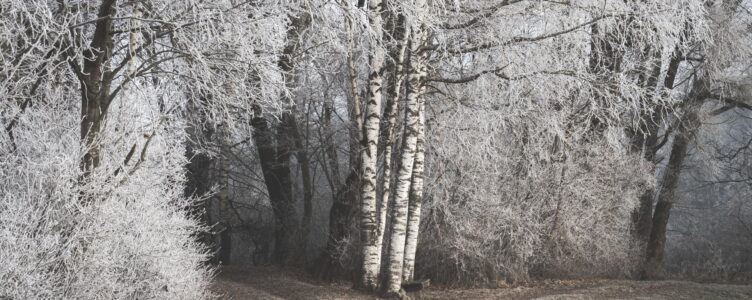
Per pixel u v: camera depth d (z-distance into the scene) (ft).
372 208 42.04
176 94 27.61
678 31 39.91
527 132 49.85
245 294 39.17
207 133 53.93
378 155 48.96
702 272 73.77
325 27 27.04
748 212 81.56
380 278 43.27
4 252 19.07
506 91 41.63
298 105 58.95
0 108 22.57
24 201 20.52
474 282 48.08
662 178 67.87
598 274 53.62
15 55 22.36
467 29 40.11
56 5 24.79
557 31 41.29
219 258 67.31
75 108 26.35
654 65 48.39
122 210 24.13
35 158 22.39
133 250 24.58
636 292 44.01
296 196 67.36
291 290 42.42
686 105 61.46
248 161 74.33
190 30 24.12
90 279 21.81
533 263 51.24
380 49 31.50
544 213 52.06
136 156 27.12
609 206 54.65
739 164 77.82
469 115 44.45
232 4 24.49
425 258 49.19
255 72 26.96
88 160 23.30
